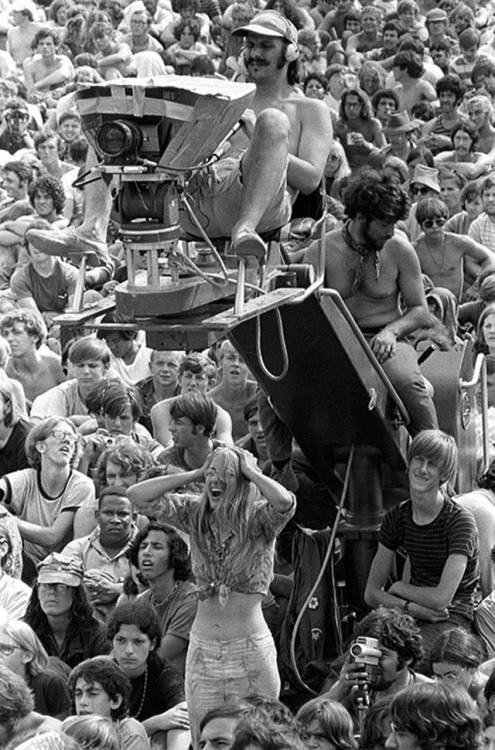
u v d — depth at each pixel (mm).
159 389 27375
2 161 40031
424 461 20453
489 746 16141
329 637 21453
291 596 21578
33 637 19172
